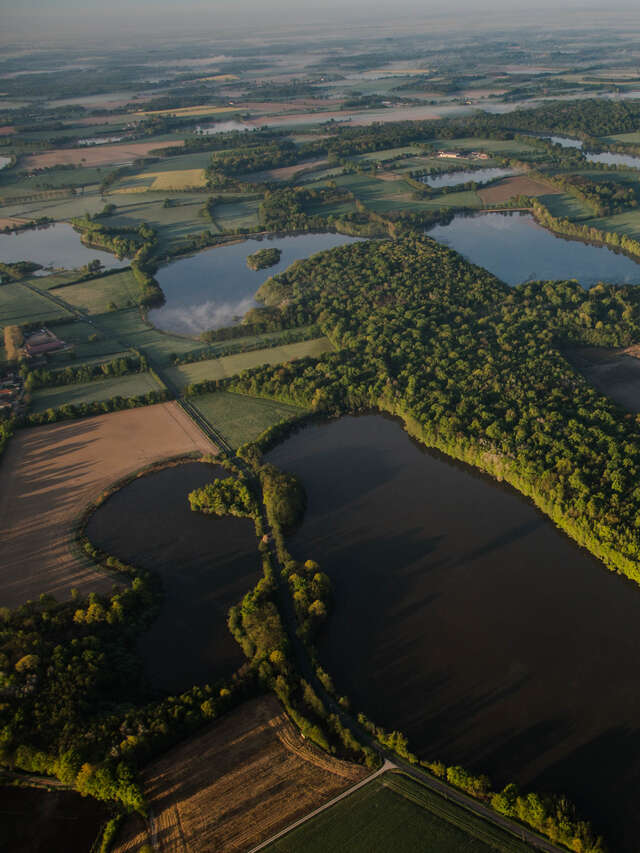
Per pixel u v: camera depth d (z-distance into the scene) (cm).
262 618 17162
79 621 17400
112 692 15900
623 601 17700
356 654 16725
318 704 14912
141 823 13125
